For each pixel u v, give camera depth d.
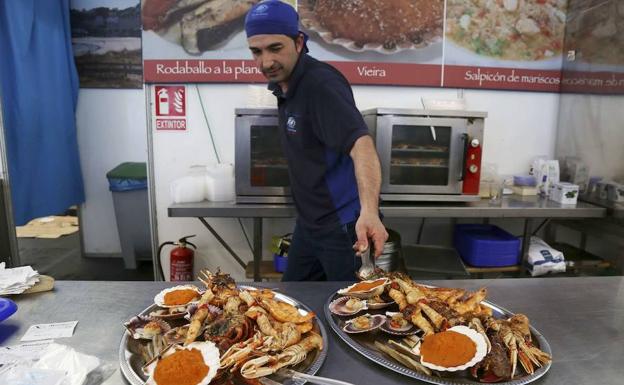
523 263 2.59
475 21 2.75
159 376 0.75
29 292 1.16
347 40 2.68
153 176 2.78
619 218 2.50
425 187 2.46
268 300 1.03
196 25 2.59
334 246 1.68
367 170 1.35
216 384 0.77
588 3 2.65
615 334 1.00
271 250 2.79
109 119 3.84
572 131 2.84
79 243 4.20
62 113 3.42
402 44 2.71
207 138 2.76
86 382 0.78
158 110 2.71
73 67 3.59
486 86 2.84
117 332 0.97
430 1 2.69
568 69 2.84
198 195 2.48
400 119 2.37
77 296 1.16
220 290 1.06
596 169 2.65
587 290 1.25
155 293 1.18
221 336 0.88
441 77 2.78
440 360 0.81
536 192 2.80
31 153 2.99
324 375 0.82
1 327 0.98
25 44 2.87
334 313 1.04
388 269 2.25
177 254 2.70
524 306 1.14
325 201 1.66
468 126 2.40
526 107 2.94
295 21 1.49
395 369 0.81
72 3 3.60
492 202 2.60
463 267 2.32
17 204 2.83
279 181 2.40
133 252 3.67
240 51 2.63
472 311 0.99
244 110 2.30
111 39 3.70
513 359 0.81
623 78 2.45
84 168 3.90
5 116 2.72
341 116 1.43
